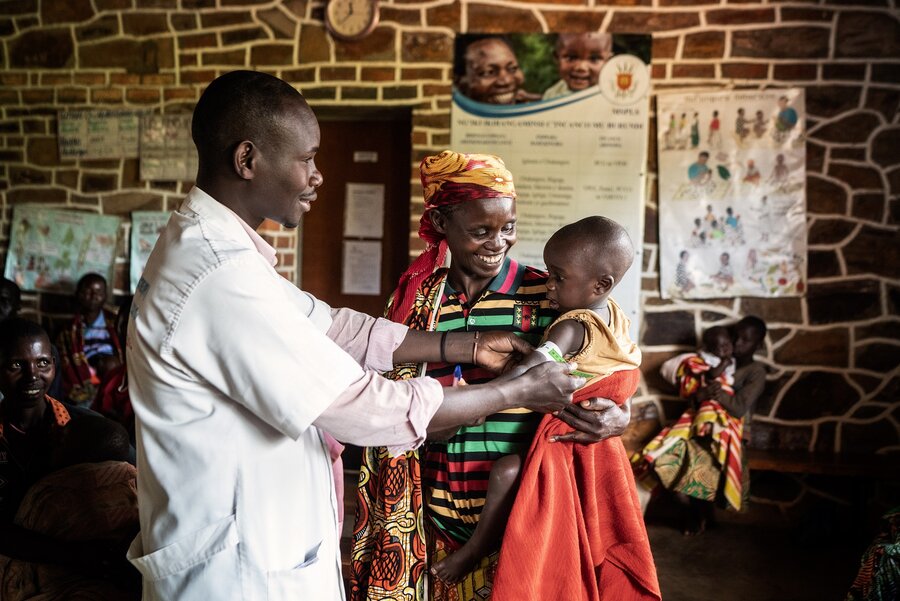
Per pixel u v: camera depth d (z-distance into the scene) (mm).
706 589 3080
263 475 1106
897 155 3666
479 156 1271
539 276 1398
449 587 1354
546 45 3795
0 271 4324
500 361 1287
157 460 1085
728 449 3463
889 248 3688
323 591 1169
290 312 1075
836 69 3674
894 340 3695
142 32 4109
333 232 4309
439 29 3857
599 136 3797
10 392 1702
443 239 1387
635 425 3855
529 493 1225
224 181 1131
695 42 3734
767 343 3768
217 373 1051
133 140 4172
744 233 3758
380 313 4305
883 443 3711
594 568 1291
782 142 3717
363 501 1377
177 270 1063
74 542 1449
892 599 1980
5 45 4238
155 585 1096
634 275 3812
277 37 3975
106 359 3971
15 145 4285
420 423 1105
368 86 3918
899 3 3619
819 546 3566
